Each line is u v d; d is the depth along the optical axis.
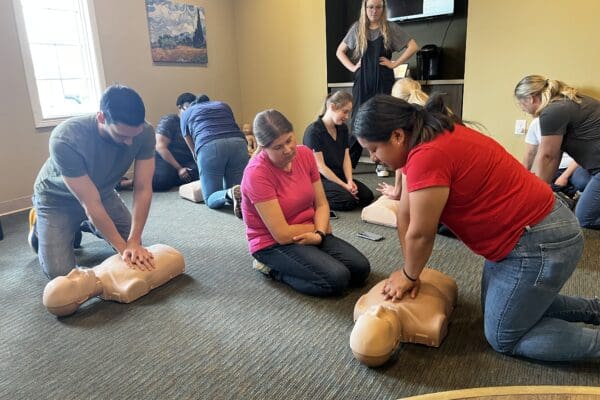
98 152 1.96
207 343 1.62
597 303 1.52
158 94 4.50
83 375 1.47
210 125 3.30
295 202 1.95
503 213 1.29
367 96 3.93
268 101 5.22
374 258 2.31
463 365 1.44
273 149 1.79
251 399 1.34
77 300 1.81
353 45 4.01
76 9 3.83
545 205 1.29
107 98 1.69
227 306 1.88
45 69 3.73
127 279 1.93
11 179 3.44
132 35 4.20
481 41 3.68
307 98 4.91
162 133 3.87
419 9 4.23
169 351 1.58
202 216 3.14
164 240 2.67
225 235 2.74
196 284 2.08
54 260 2.10
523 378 1.37
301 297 1.93
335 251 1.98
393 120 1.25
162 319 1.79
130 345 1.62
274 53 5.01
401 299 1.59
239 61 5.31
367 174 4.24
